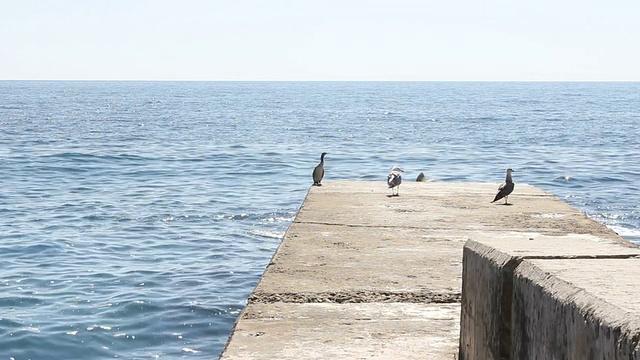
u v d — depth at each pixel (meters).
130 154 42.41
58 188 29.73
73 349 11.68
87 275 15.96
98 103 139.75
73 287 15.01
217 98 183.38
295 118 88.31
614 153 44.91
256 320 6.04
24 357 11.35
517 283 3.94
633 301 2.98
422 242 8.97
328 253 8.29
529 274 3.80
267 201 26.17
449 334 5.70
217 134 60.16
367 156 43.09
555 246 4.40
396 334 5.71
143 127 68.62
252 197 27.16
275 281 7.11
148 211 24.06
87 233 20.55
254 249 18.67
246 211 24.06
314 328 5.84
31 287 14.99
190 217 22.98
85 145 48.44
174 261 17.30
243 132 62.84
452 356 5.24
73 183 31.25
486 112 107.81
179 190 29.11
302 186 30.45
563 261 3.92
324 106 131.88
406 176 34.38
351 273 7.44
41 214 23.55
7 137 54.50
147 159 40.31
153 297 14.28
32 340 11.96
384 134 61.25
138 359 11.34
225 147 47.84
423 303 6.53
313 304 6.47
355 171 36.19
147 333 12.37
